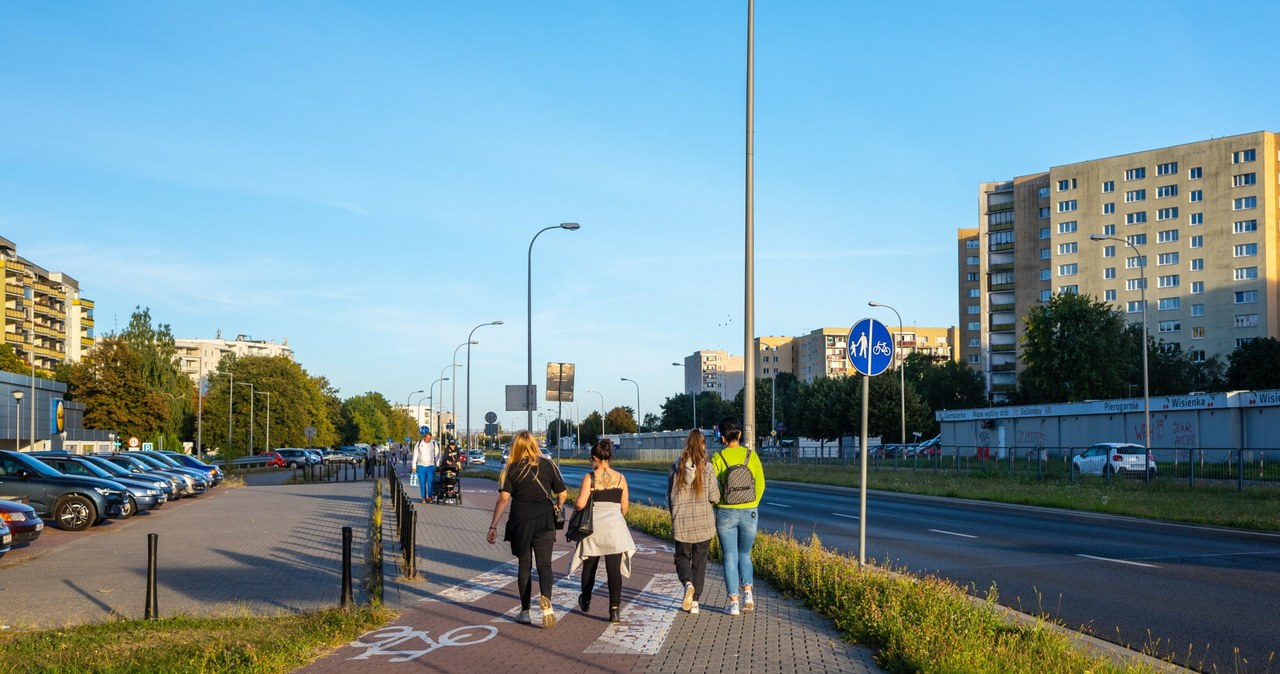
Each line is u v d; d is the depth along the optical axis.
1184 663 8.18
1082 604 11.07
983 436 67.62
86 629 9.43
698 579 10.15
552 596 11.49
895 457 52.69
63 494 21.17
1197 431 47.72
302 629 9.27
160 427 85.56
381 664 8.01
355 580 13.02
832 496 34.66
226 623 9.71
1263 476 28.59
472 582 12.73
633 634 9.05
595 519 9.70
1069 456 36.75
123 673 7.52
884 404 80.00
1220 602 11.21
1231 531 20.23
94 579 13.45
